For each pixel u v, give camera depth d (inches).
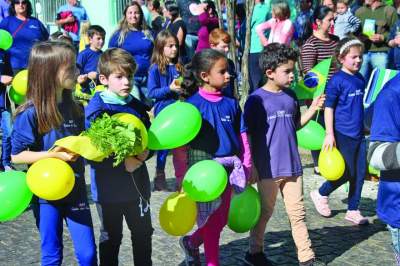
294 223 173.5
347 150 210.2
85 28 369.1
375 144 128.3
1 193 129.7
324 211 227.5
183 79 183.2
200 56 160.1
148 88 246.1
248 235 209.2
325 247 198.1
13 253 197.3
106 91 145.3
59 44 134.7
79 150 125.7
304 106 371.9
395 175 129.0
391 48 363.9
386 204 131.3
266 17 402.6
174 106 149.4
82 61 298.8
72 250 196.7
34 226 224.7
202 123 159.2
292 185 173.6
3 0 404.5
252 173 176.1
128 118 134.6
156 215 232.1
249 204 166.7
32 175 127.7
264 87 177.8
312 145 203.5
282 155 172.6
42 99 133.3
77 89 282.0
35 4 651.5
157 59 244.8
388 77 269.6
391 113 126.2
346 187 264.2
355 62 207.2
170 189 272.2
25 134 133.4
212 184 147.4
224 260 187.3
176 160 166.4
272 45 174.1
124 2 617.6
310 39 301.1
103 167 142.3
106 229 147.5
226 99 163.9
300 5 457.4
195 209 155.1
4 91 291.6
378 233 211.0
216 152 159.9
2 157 299.1
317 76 249.3
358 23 379.9
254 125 173.9
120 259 188.4
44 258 136.3
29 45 320.5
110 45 298.8
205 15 362.9
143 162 147.2
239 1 427.5
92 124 129.0
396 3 380.8
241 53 426.6
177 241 204.4
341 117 208.4
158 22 441.1
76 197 137.6
